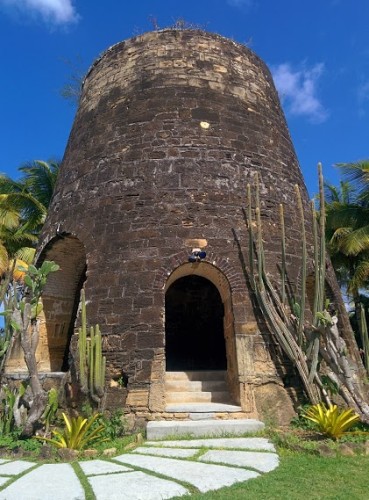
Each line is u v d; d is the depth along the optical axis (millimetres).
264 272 10375
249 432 8914
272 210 11930
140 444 8367
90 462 7344
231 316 10641
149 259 10742
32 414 9047
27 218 21953
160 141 12102
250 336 10234
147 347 9977
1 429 9836
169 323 17484
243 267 10867
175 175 11625
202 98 12789
